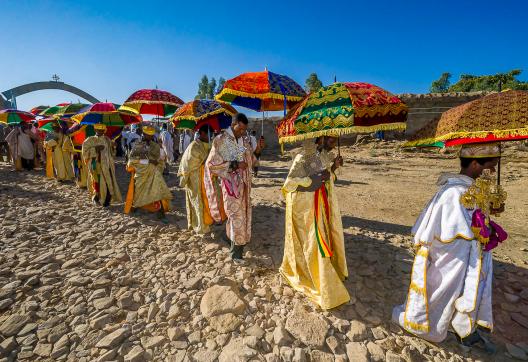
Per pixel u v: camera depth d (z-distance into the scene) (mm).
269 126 24406
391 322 2838
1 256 4141
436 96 23109
